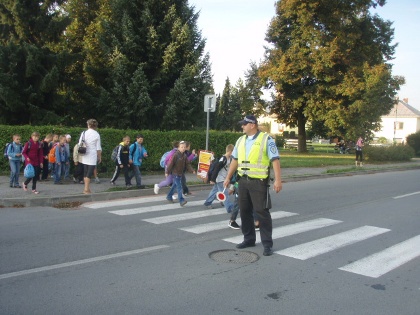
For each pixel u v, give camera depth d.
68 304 4.11
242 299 4.36
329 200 11.53
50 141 13.17
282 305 4.23
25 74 17.83
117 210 9.27
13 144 11.36
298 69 32.19
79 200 10.32
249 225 6.31
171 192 10.41
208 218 8.59
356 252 6.27
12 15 18.44
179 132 17.38
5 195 10.16
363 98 29.31
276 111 39.94
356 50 33.50
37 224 7.63
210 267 5.39
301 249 6.35
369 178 18.77
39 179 13.14
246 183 6.05
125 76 20.12
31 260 5.48
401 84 29.83
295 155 33.50
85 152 10.56
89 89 21.20
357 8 32.12
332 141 66.44
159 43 20.59
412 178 18.98
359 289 4.74
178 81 20.16
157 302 4.21
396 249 6.48
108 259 5.62
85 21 25.91
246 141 6.11
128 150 12.23
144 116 20.44
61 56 18.81
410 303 4.37
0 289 4.47
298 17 32.47
